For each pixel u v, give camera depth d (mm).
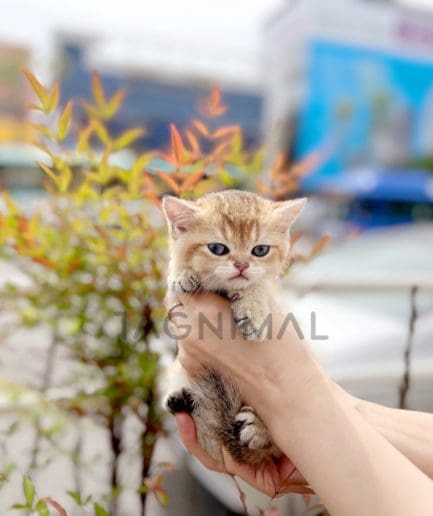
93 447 361
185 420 224
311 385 181
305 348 192
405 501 152
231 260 230
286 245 255
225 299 214
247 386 194
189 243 235
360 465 161
